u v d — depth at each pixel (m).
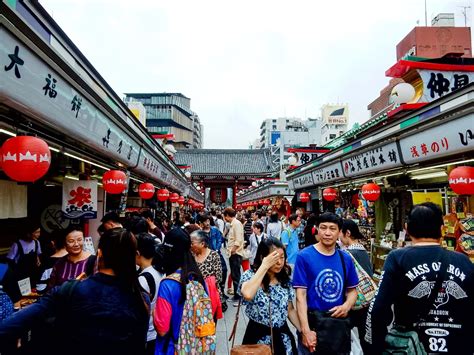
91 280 2.39
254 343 3.42
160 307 2.98
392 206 10.45
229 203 78.50
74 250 4.05
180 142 76.69
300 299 3.31
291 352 3.44
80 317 2.23
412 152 6.88
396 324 2.62
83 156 6.11
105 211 9.77
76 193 6.73
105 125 5.80
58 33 4.32
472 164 6.40
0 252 6.53
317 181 14.39
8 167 3.35
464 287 2.46
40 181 6.98
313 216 7.96
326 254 3.46
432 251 2.57
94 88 5.78
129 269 2.47
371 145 8.53
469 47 15.83
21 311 2.10
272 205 24.41
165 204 21.03
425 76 7.96
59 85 3.89
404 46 17.27
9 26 2.81
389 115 8.18
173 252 3.21
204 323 3.11
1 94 2.96
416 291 2.50
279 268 3.46
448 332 2.44
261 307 3.41
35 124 4.10
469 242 6.14
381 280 2.68
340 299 3.37
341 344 3.09
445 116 5.57
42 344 2.27
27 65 3.21
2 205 5.43
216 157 53.66
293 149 19.25
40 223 7.38
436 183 8.57
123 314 2.31
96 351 2.19
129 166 8.65
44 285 4.49
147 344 3.50
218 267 5.32
